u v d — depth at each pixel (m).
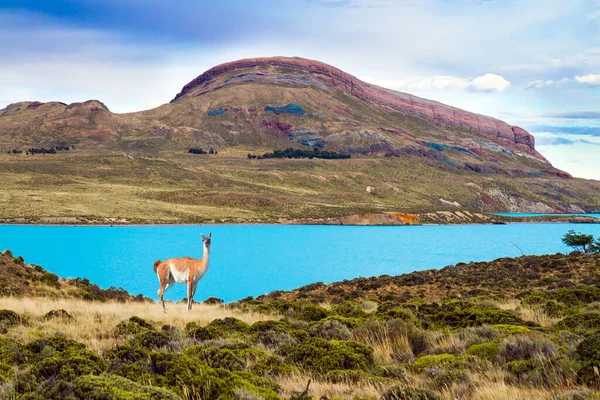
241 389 6.14
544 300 19.50
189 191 183.38
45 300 22.52
